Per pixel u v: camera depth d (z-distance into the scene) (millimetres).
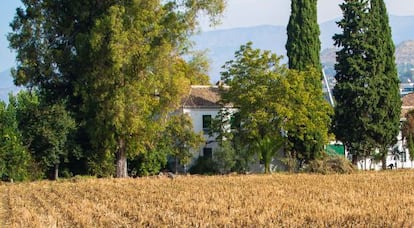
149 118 81688
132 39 77375
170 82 79500
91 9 81688
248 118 91375
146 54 78062
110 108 77812
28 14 83312
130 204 46375
